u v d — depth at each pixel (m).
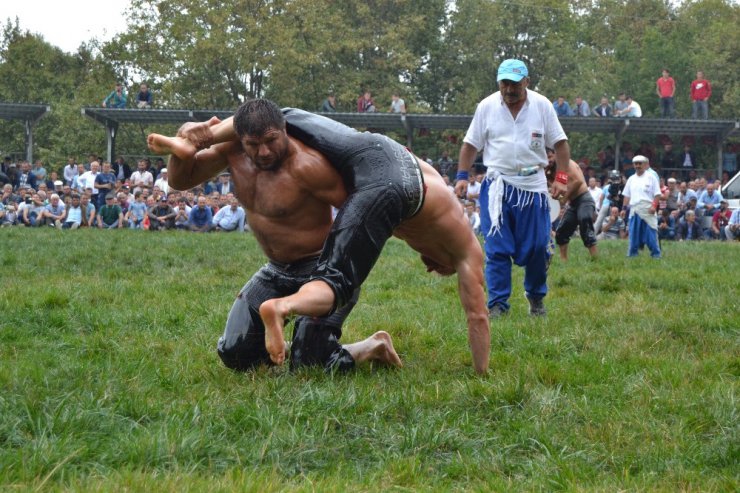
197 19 44.81
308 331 6.12
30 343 7.39
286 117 5.62
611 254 16.28
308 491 3.88
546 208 8.91
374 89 45.75
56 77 56.38
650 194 15.65
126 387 5.48
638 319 8.46
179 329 7.97
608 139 38.84
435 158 41.00
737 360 6.65
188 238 18.19
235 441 4.63
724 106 46.03
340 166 5.53
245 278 11.93
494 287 8.93
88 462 4.15
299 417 5.04
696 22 59.22
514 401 5.52
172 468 4.16
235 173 5.71
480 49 49.19
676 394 5.64
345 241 5.32
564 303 9.74
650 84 45.50
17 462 4.03
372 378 6.06
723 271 12.55
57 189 25.95
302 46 44.03
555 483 4.20
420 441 4.72
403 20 47.19
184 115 32.84
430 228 5.87
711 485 4.19
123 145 45.84
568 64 49.91
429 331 7.82
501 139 8.88
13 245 15.88
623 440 4.81
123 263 13.75
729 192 28.03
